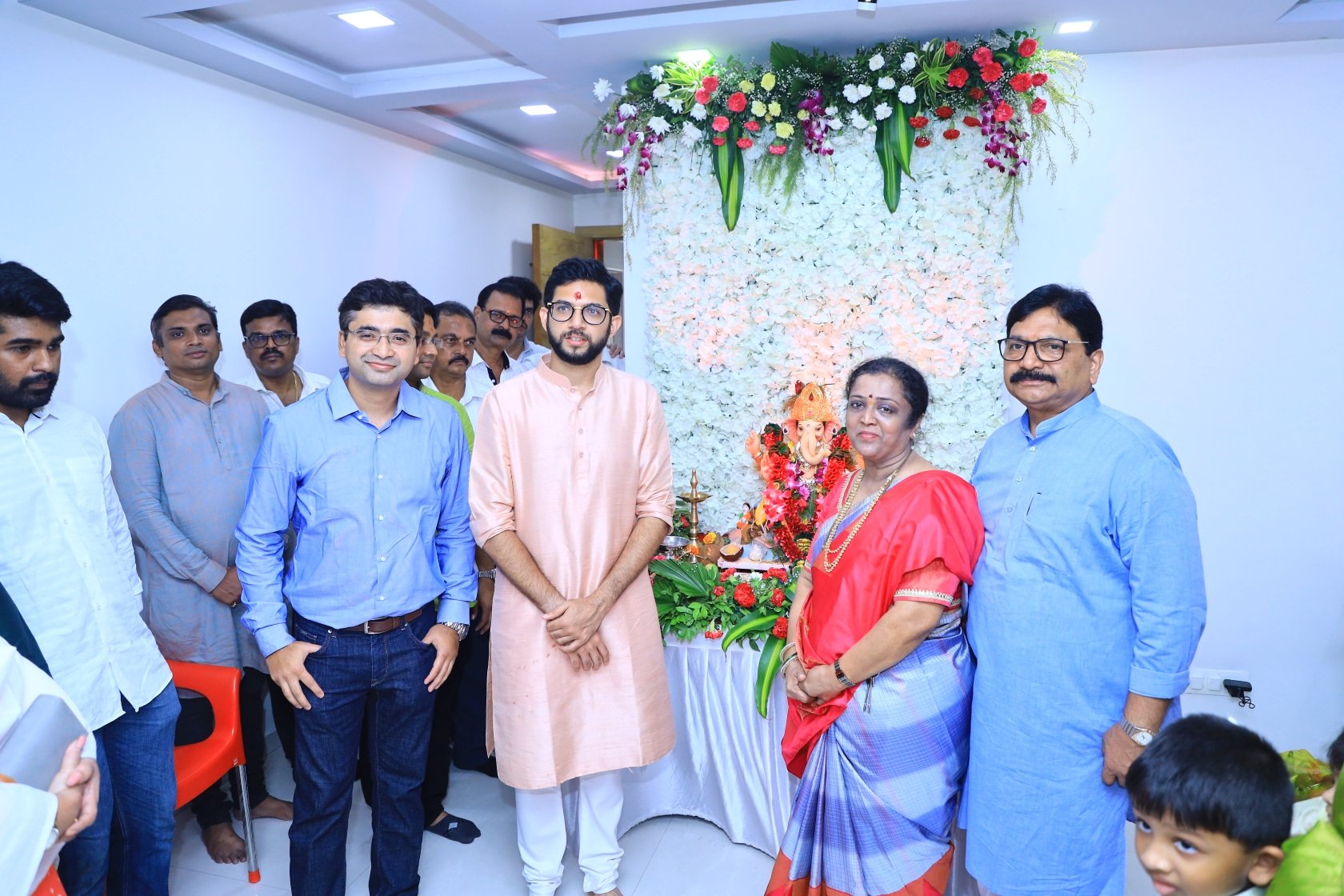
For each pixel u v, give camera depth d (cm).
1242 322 301
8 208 255
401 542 202
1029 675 162
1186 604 152
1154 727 153
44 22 264
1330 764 127
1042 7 253
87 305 280
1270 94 291
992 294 281
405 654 205
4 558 167
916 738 175
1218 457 307
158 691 194
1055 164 307
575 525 202
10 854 101
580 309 195
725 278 298
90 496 184
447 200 490
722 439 304
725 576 255
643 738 211
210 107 326
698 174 296
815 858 186
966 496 172
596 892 223
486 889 234
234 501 263
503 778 207
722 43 287
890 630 169
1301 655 308
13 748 113
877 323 286
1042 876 163
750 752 242
